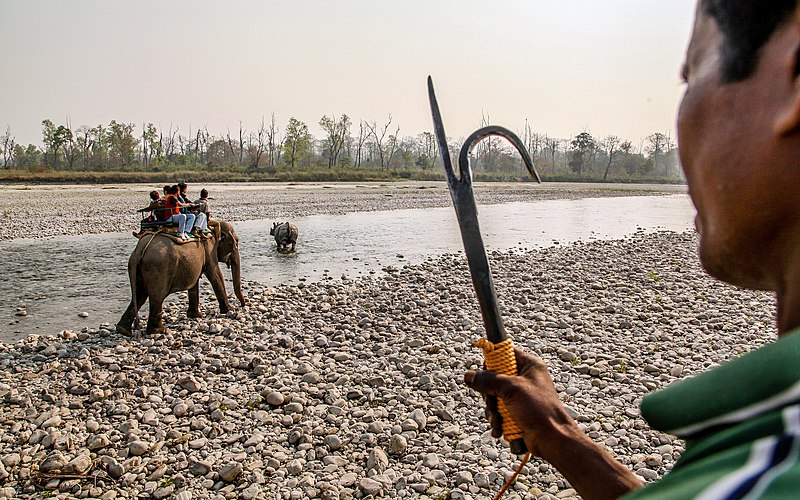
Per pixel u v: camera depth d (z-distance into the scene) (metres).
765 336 10.95
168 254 10.70
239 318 11.97
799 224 0.84
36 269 17.61
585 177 106.94
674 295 14.23
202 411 7.73
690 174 0.99
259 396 8.08
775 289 0.92
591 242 24.36
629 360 9.52
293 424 7.38
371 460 6.38
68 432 7.10
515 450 1.76
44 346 10.30
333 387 8.38
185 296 14.20
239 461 6.48
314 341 10.51
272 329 11.18
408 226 29.77
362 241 24.20
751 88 0.87
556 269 17.62
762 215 0.86
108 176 67.44
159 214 11.25
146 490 5.99
